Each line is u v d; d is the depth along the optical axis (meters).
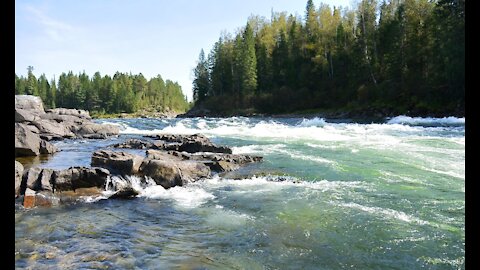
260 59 78.62
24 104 26.22
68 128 24.41
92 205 8.64
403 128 26.56
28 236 6.45
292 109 67.00
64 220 7.45
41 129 21.98
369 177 11.00
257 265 5.36
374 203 8.34
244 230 6.87
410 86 45.25
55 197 8.77
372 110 46.25
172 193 9.83
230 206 8.53
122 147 18.41
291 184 10.61
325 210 7.91
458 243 6.02
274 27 84.69
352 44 62.06
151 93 132.25
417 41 47.59
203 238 6.47
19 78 100.75
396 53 49.28
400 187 9.70
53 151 15.95
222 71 85.88
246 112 71.62
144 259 5.54
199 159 13.85
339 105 60.09
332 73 65.44
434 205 8.05
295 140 21.28
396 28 49.69
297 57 73.31
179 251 5.88
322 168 12.60
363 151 15.91
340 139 21.02
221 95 82.25
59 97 109.62
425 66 46.59
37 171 9.55
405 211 7.70
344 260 5.50
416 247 5.90
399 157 13.98
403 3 51.84
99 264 5.32
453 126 28.33
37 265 5.22
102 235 6.61
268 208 8.24
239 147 18.30
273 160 14.55
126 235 6.62
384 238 6.29
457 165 12.21
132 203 8.87
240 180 11.33
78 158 14.36
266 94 71.69
